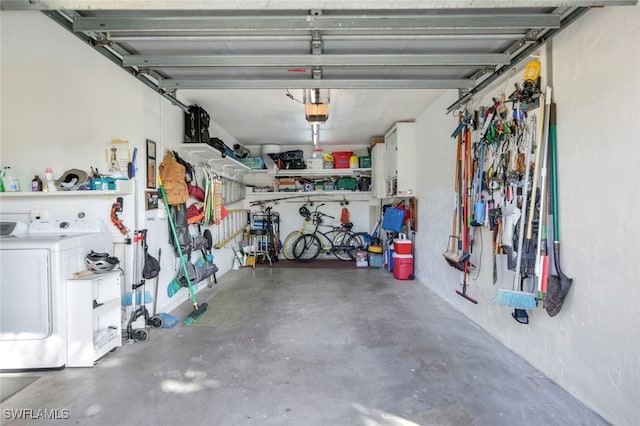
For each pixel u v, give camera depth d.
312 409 1.88
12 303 2.32
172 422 1.77
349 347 2.70
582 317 1.89
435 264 4.29
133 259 3.06
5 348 2.32
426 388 2.09
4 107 3.10
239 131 5.73
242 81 2.83
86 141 3.11
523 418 1.78
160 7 1.58
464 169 3.25
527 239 2.19
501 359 2.46
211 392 2.06
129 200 3.07
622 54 1.63
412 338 2.87
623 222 1.63
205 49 2.40
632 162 1.58
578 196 1.92
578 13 1.81
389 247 5.84
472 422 1.76
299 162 6.59
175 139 3.79
